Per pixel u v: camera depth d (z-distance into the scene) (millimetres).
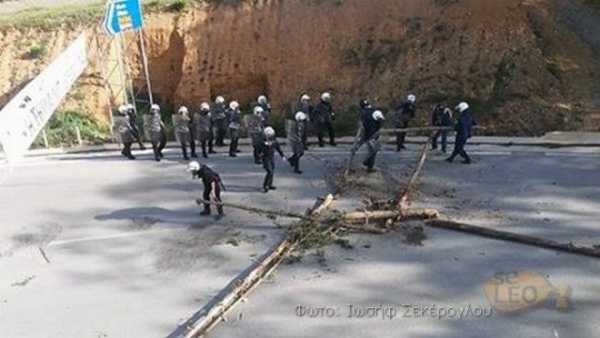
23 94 20016
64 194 19203
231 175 19656
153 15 28531
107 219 17250
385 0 26547
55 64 22141
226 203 17062
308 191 18094
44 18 29406
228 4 28312
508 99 22406
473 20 24766
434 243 14805
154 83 28578
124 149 22234
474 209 16375
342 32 26297
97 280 14273
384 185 18141
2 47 28562
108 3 23016
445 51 24406
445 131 20078
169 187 19172
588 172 18109
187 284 13820
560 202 16453
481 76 23344
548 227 15211
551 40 23875
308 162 20438
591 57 23469
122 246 15711
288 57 26562
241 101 27297
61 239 16344
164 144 22016
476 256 14148
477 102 22672
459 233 15188
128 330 12383
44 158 23125
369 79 24906
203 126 21422
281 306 12750
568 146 19953
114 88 27734
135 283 14016
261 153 19234
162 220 16922
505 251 14281
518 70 23109
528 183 17703
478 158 19750
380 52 25375
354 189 17922
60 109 26469
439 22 25203
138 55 28531
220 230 16109
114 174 20672
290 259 14406
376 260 14234
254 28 27453
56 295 13789
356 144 19656
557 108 21781
